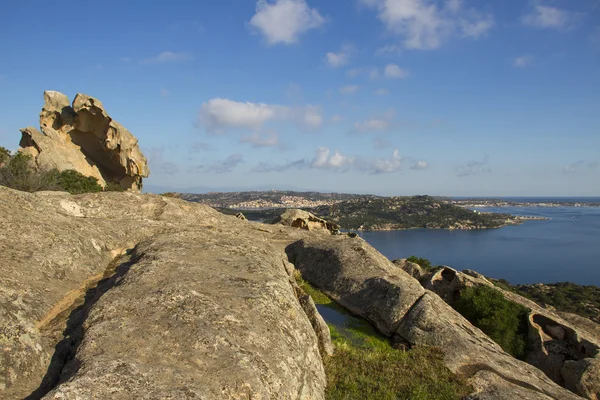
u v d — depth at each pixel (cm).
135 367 623
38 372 702
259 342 811
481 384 1039
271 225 2705
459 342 1220
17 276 962
